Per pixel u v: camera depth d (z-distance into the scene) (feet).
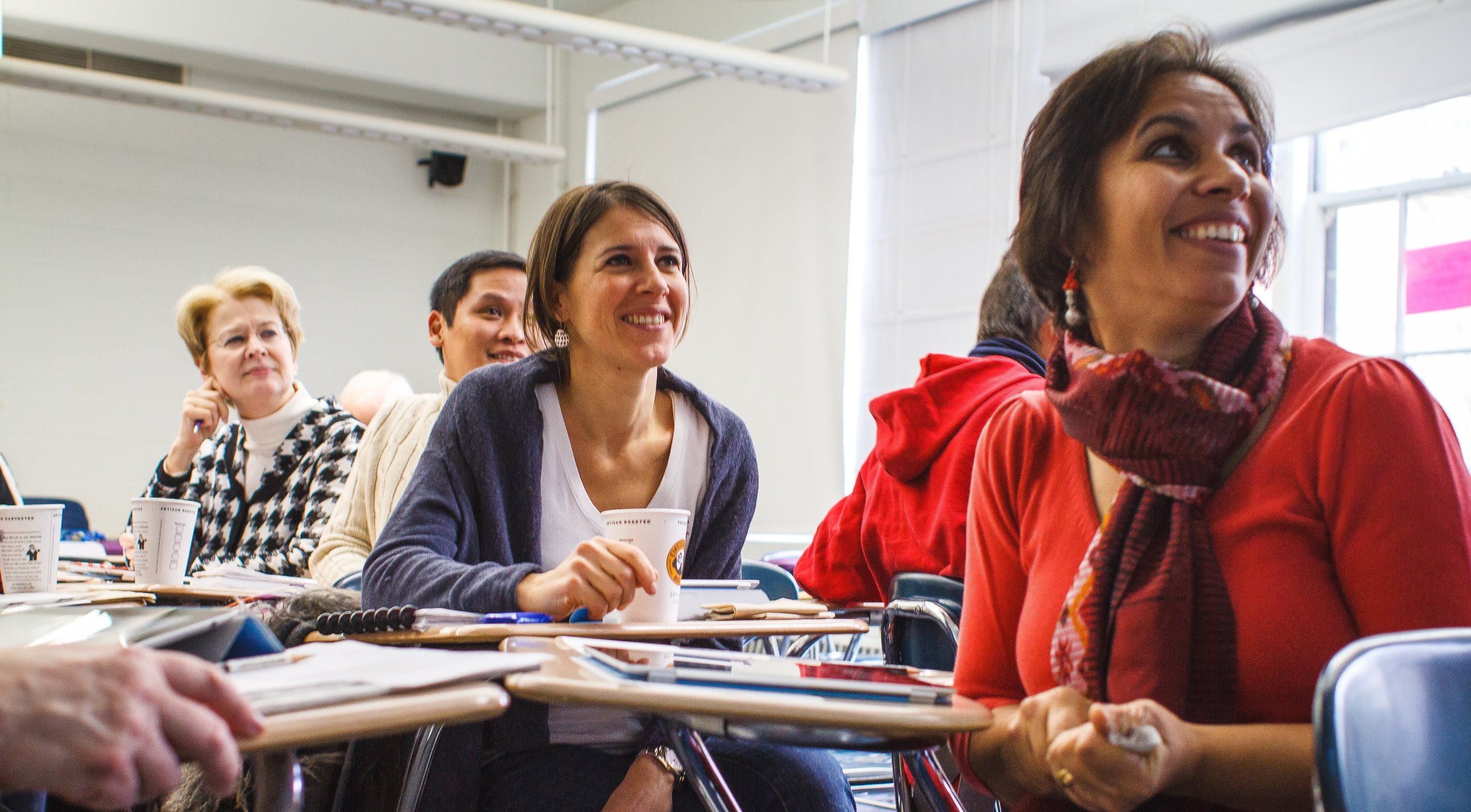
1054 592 3.13
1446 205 12.92
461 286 9.26
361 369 22.66
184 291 21.13
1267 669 2.71
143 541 6.23
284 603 4.85
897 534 5.62
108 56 20.51
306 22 21.12
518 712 4.46
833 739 2.76
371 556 4.77
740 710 2.24
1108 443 2.98
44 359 20.02
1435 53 12.00
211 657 2.70
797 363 18.72
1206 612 2.77
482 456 5.02
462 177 23.49
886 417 5.84
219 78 21.44
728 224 19.90
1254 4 13.28
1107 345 3.27
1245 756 2.39
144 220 20.86
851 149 18.19
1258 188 3.06
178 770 1.77
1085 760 2.22
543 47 23.06
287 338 9.53
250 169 21.80
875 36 18.07
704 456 5.46
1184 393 2.85
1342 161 13.73
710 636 3.77
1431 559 2.61
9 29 19.39
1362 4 12.62
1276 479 2.84
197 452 9.53
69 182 20.33
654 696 2.24
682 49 14.43
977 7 16.66
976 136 16.61
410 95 22.58
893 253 17.63
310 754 4.44
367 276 22.79
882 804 9.61
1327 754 2.02
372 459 7.82
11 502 6.91
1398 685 2.09
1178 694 2.72
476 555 5.01
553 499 5.16
